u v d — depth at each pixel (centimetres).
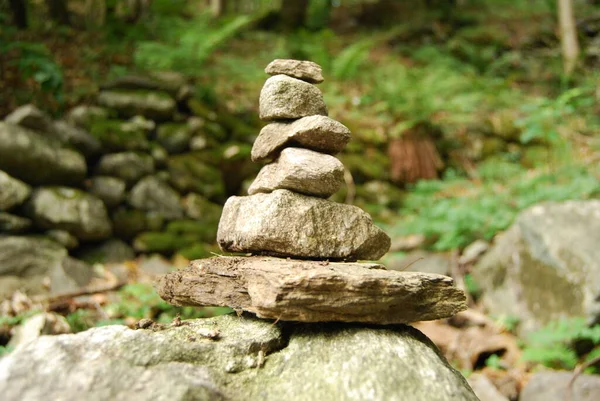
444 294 198
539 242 489
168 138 598
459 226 575
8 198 448
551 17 1306
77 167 500
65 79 615
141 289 428
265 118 235
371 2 1255
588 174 673
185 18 1058
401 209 717
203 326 200
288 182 214
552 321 445
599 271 435
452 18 1253
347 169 714
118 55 707
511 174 749
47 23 729
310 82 239
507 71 1070
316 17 1154
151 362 168
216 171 618
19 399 150
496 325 473
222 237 233
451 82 834
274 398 169
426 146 775
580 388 355
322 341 188
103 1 784
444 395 167
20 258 437
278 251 215
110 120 568
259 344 185
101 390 155
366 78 877
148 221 543
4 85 555
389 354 179
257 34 998
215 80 734
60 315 384
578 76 991
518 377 398
